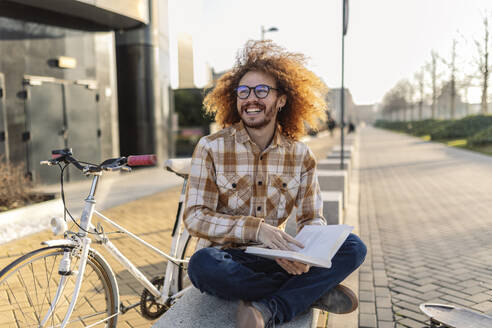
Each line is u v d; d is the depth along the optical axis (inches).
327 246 65.4
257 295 67.7
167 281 98.0
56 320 73.5
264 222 75.8
